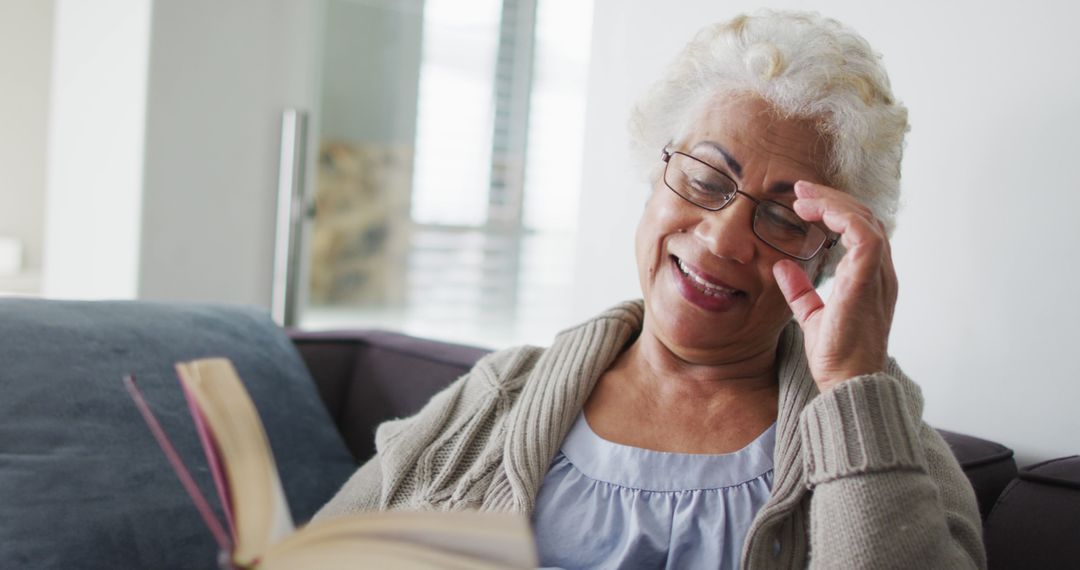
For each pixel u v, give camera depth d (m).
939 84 1.41
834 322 0.95
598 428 1.16
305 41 3.21
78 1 3.67
